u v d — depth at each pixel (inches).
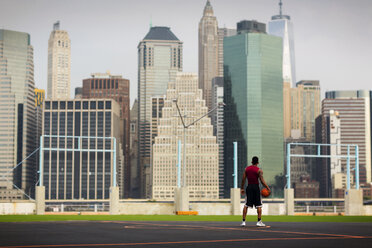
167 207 2196.1
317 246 618.8
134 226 932.0
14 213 2084.2
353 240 684.7
